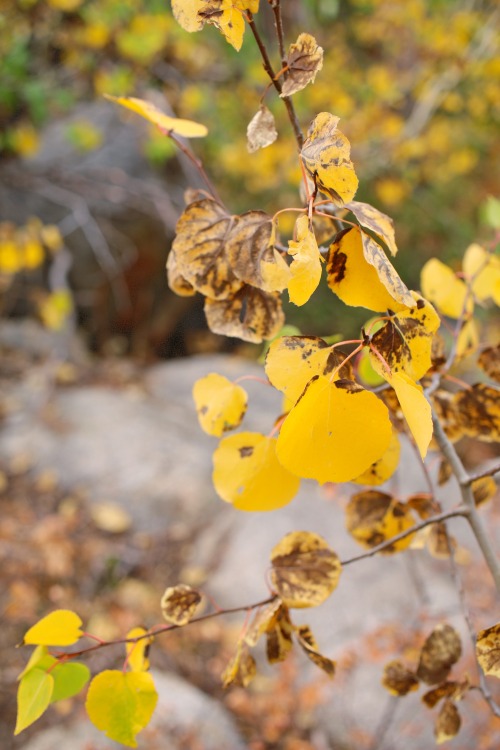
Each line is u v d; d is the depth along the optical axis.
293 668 1.53
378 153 3.00
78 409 2.73
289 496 0.52
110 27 2.35
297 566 0.52
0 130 2.50
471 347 0.58
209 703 1.50
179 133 0.54
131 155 3.54
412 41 3.27
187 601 0.53
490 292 0.61
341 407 0.43
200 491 2.35
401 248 3.83
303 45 0.47
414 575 1.39
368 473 0.54
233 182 3.45
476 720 1.29
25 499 2.26
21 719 0.49
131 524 2.23
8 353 3.19
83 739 1.37
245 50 2.26
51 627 0.50
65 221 3.49
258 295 0.52
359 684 1.45
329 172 0.44
